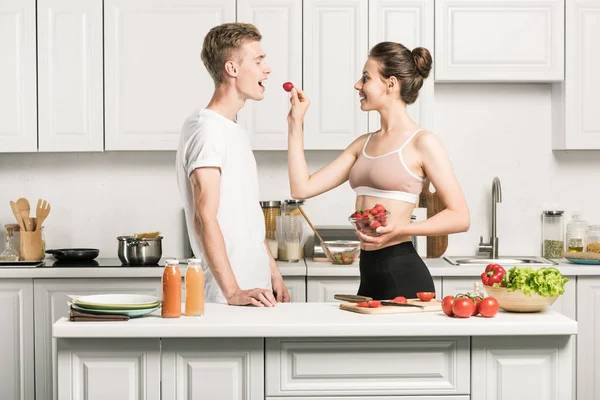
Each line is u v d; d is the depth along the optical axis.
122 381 2.34
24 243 4.29
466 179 4.70
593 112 4.37
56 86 4.29
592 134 4.38
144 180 4.65
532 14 4.33
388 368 2.36
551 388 2.37
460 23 4.32
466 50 4.33
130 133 4.30
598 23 4.34
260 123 4.30
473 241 4.71
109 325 2.29
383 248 2.84
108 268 4.07
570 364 2.37
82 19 4.27
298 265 4.14
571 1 4.33
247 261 3.00
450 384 2.37
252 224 3.04
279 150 4.45
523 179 4.70
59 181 4.63
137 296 2.53
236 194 2.98
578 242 4.54
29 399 4.10
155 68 4.30
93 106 4.29
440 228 2.72
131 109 4.30
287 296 3.21
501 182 4.70
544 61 4.34
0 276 4.04
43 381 4.09
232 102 3.02
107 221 4.65
